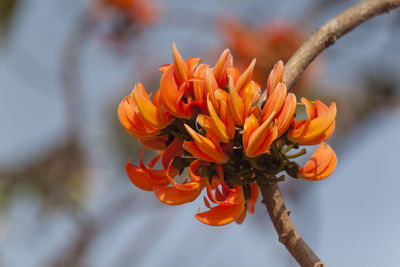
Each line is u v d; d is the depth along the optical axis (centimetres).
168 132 102
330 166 102
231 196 100
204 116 99
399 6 111
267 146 98
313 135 100
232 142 100
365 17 110
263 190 103
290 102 98
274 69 101
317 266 100
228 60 101
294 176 102
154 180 102
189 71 101
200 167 101
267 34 191
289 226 102
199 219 100
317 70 189
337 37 110
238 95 98
